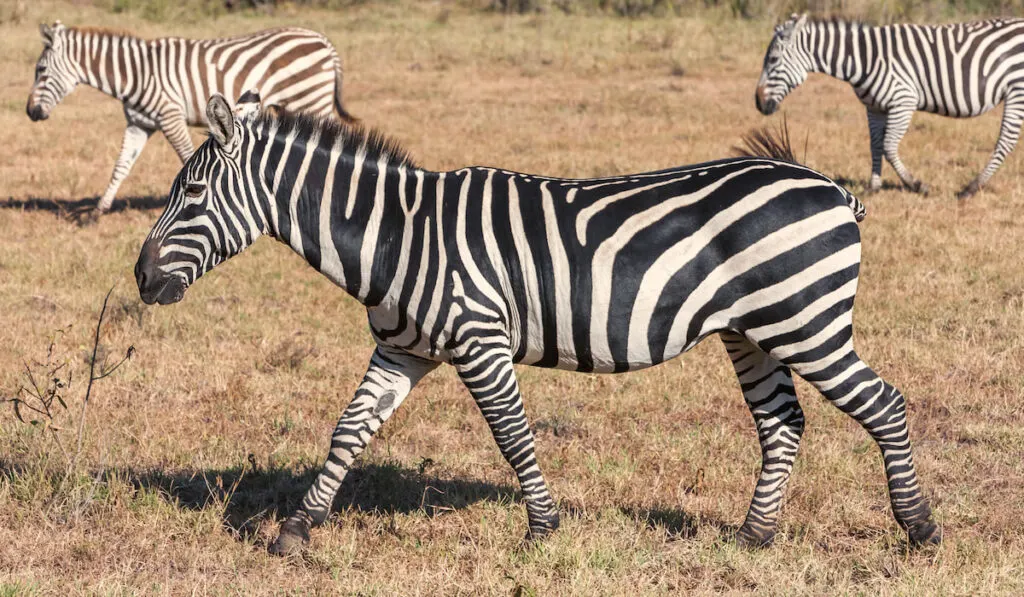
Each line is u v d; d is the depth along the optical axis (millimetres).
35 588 8102
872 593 8188
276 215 8805
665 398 12969
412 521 9727
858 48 22547
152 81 21875
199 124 22906
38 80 21875
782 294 8172
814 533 9453
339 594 8305
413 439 11891
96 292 16828
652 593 8188
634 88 36094
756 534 9109
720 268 8227
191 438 11672
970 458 10984
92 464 10688
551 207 8414
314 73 22984
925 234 19250
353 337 15242
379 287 8680
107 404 12500
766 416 9133
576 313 8359
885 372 13453
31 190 24078
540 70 39938
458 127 30125
